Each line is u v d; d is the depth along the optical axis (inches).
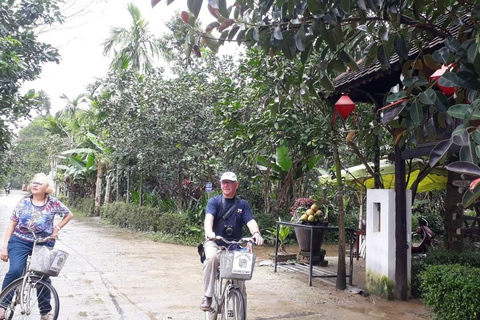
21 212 190.2
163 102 562.6
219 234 188.1
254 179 564.4
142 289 282.7
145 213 629.6
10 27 383.9
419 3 165.8
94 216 956.0
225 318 169.8
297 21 167.5
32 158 1670.8
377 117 272.7
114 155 619.8
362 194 523.8
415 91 183.5
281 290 289.9
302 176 542.6
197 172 549.0
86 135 898.7
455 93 168.4
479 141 119.0
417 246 378.3
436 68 174.1
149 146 562.9
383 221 266.2
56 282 293.9
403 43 166.1
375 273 270.5
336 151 297.1
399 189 262.8
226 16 153.3
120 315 223.6
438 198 591.8
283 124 293.6
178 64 612.4
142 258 410.3
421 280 253.6
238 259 165.8
